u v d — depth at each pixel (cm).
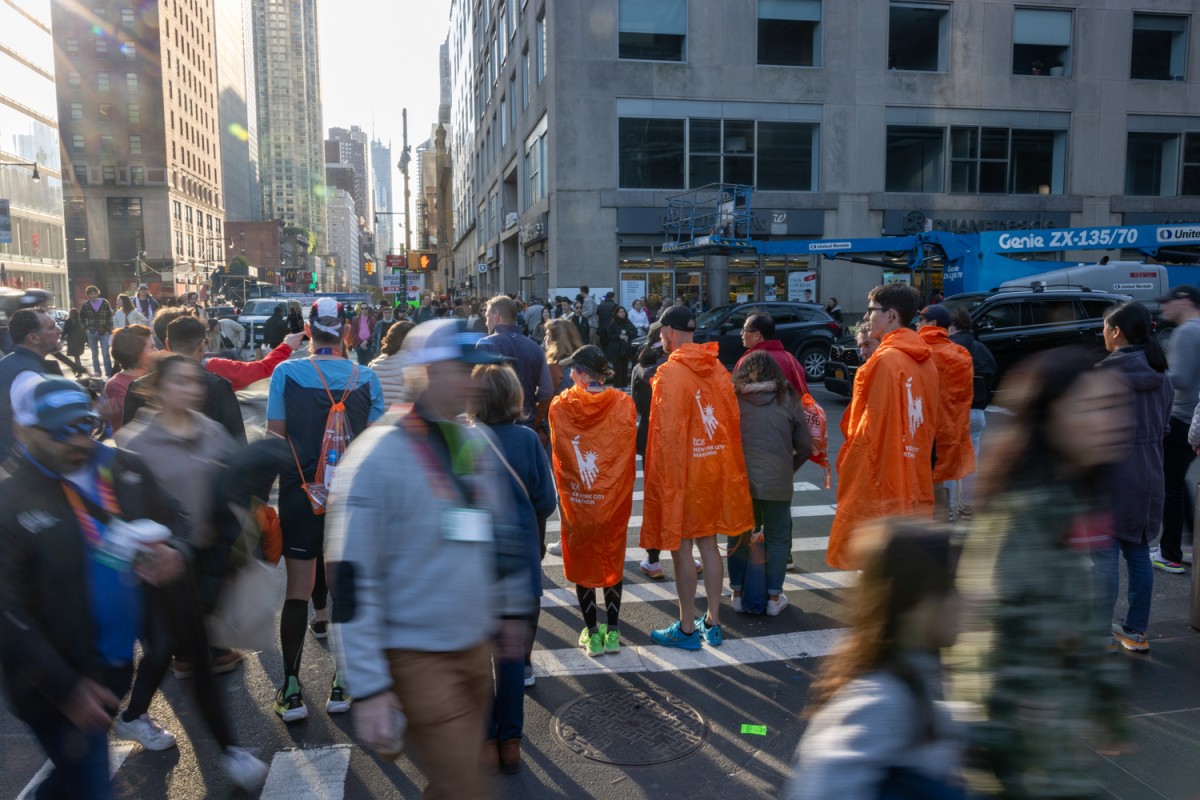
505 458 374
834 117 2580
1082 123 2722
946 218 2666
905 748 172
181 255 9631
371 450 246
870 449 470
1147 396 446
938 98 2634
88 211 8938
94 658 273
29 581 258
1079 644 204
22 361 502
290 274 10350
